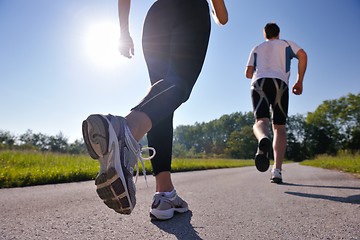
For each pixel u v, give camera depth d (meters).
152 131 1.70
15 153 11.59
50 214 1.85
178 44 1.59
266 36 3.76
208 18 1.70
